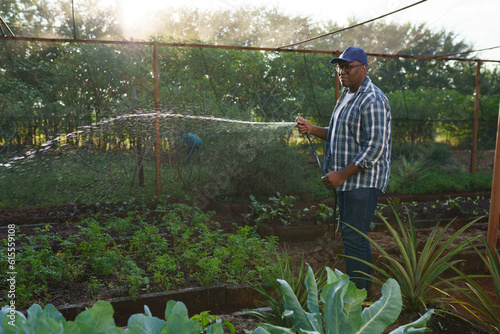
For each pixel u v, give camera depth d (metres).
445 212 6.14
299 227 4.95
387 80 11.48
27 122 6.50
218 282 3.35
